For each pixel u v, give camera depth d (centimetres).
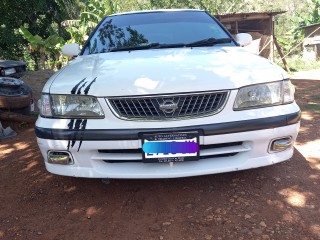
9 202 284
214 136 244
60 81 270
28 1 1684
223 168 253
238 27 1412
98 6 1661
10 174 338
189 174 250
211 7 2012
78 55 361
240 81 252
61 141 251
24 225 250
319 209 254
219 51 321
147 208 264
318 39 1747
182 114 242
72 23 1705
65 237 235
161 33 369
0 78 511
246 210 255
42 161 365
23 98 506
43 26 1912
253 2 2530
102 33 382
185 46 347
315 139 403
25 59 1859
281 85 264
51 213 265
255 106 255
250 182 297
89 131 244
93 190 295
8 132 462
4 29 1667
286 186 289
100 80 256
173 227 239
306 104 603
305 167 325
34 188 305
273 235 226
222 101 247
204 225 240
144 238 229
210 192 283
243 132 248
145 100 241
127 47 348
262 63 284
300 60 1633
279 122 254
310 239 221
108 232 238
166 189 290
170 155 243
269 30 1323
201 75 253
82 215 260
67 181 314
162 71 260
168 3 1986
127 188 294
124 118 242
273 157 263
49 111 260
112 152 255
